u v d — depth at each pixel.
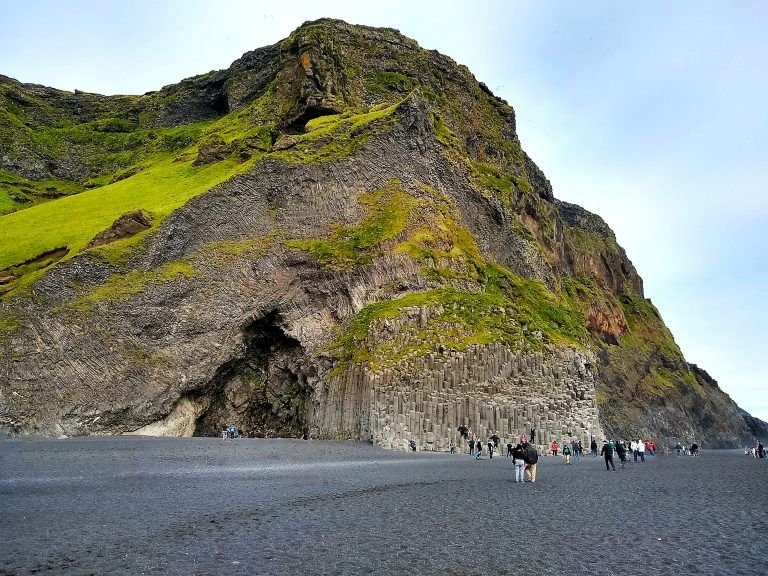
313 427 56.03
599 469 43.78
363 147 75.94
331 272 63.81
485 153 111.94
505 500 24.12
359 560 14.26
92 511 20.42
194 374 55.97
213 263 61.31
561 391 59.66
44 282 53.06
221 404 59.78
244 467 34.62
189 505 21.72
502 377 56.16
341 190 72.19
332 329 61.94
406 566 13.79
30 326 50.44
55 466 32.06
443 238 71.81
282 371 61.91
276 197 69.06
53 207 79.94
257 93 119.62
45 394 48.84
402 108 82.62
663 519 20.20
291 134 89.94
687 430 150.12
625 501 24.67
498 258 85.75
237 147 92.12
